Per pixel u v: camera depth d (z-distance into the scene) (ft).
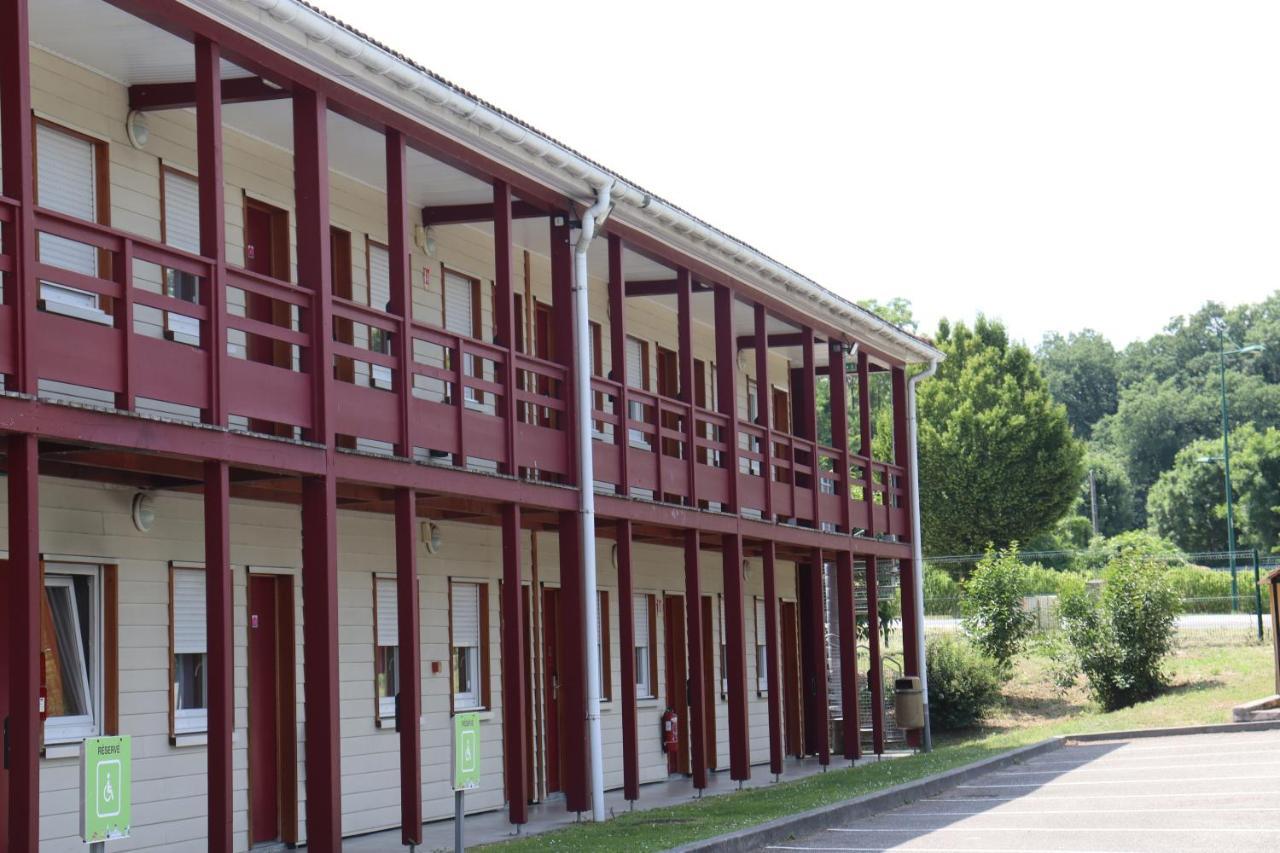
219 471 37.04
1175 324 388.57
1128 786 58.54
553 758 66.03
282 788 48.85
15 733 30.71
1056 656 110.22
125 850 42.01
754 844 45.34
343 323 53.26
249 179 49.21
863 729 96.89
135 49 41.29
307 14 39.09
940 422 191.42
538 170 51.85
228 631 36.55
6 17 31.86
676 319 78.95
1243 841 42.04
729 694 65.51
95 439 33.22
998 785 62.90
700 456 79.25
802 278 71.56
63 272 33.04
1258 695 94.43
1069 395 392.47
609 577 70.33
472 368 60.70
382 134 48.47
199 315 36.91
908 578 88.48
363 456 42.37
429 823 55.62
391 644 55.26
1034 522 187.52
